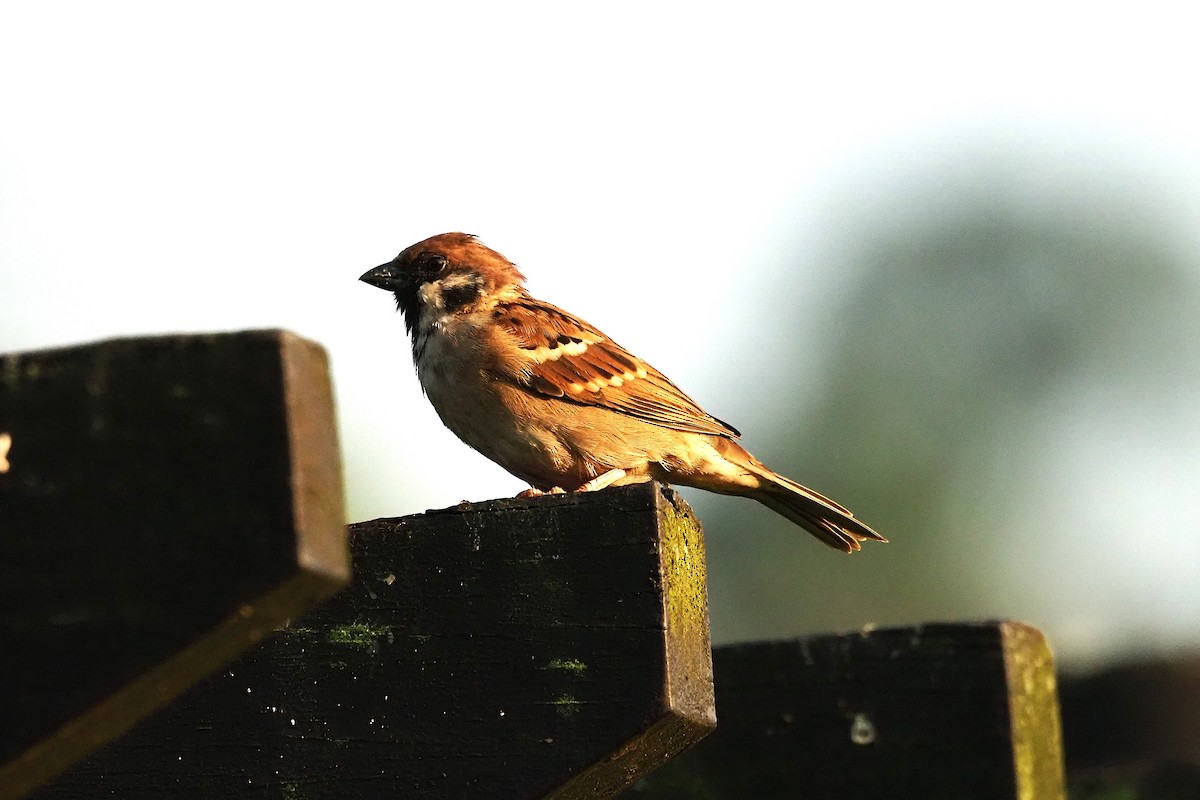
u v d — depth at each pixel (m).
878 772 7.59
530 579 5.88
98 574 4.09
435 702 5.90
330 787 5.95
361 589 6.05
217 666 4.30
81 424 4.16
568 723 5.72
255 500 4.05
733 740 7.84
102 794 6.11
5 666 4.08
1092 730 10.43
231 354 4.11
